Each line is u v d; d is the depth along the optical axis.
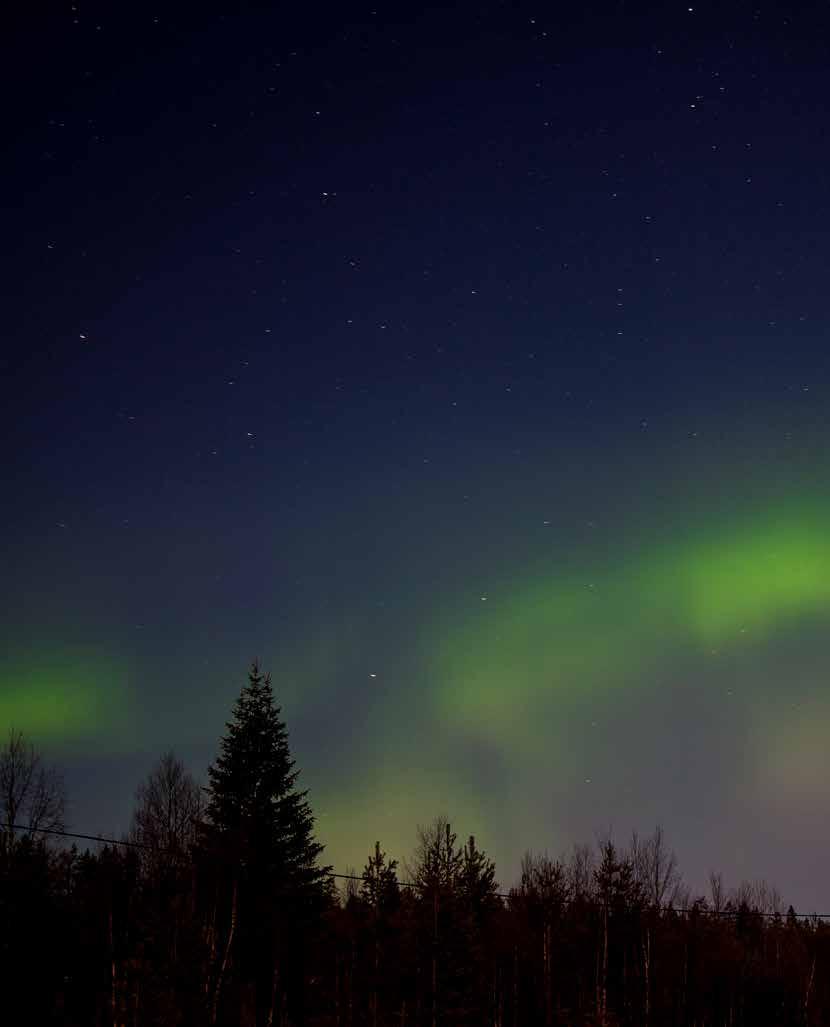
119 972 31.69
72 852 43.72
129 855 45.44
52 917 36.91
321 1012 38.62
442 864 39.50
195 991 29.20
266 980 40.50
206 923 33.56
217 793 48.12
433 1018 35.28
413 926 37.56
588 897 48.78
